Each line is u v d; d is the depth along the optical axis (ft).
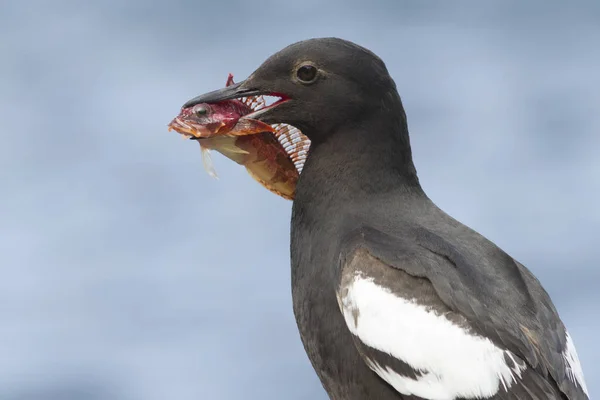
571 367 26.55
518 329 26.09
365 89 28.60
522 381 25.54
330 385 28.30
